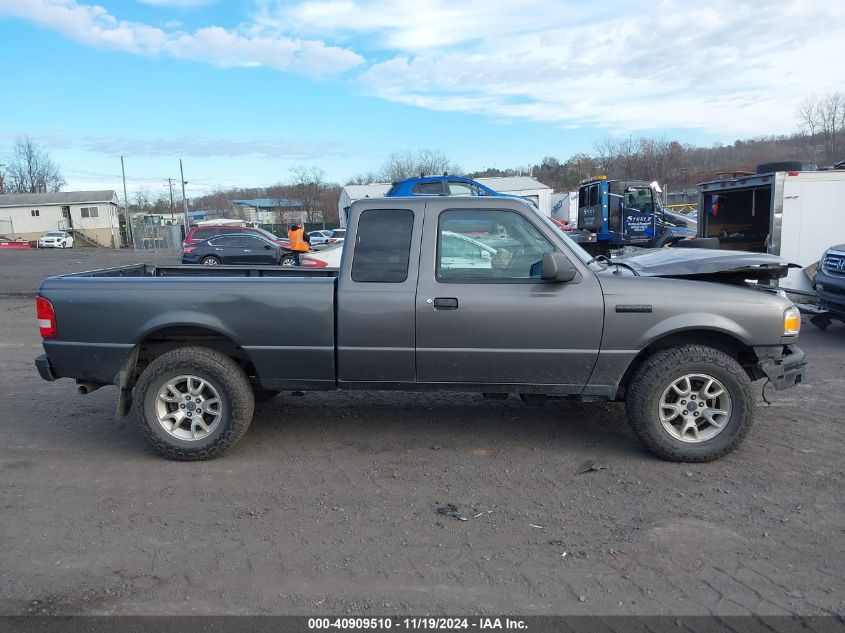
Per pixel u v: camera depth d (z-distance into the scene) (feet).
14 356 28.78
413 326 15.42
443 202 15.72
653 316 15.05
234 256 76.74
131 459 16.38
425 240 15.61
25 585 10.76
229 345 16.72
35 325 37.88
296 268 20.48
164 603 10.24
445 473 15.25
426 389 16.05
